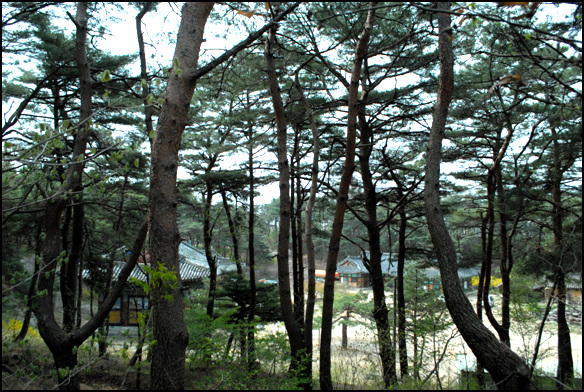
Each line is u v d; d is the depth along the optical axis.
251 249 13.45
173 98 4.62
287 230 7.16
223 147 11.81
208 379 5.12
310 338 7.21
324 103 11.01
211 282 13.05
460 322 4.88
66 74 9.77
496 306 19.09
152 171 4.57
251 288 13.11
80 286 10.05
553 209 10.23
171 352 4.32
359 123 11.88
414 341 7.32
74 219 10.83
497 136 11.23
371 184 12.10
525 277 11.29
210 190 13.40
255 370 5.64
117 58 9.74
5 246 10.43
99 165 8.52
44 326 5.46
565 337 10.07
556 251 9.38
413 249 13.86
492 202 10.16
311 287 7.44
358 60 7.16
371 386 7.50
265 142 11.97
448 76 5.56
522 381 4.50
